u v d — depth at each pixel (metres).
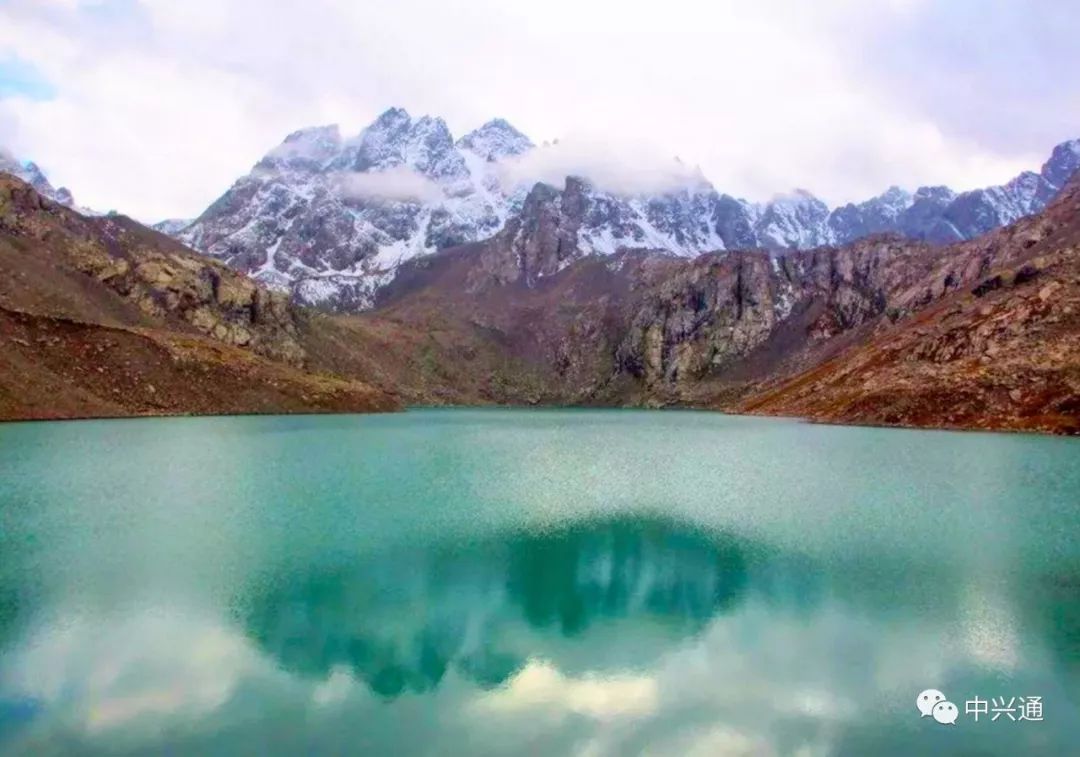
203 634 27.44
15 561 35.44
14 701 22.38
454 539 41.34
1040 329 118.69
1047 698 22.72
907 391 122.75
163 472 62.66
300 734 20.69
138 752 19.72
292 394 158.00
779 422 145.25
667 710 22.19
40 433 91.88
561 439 112.25
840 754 19.81
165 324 166.75
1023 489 55.50
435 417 179.00
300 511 48.00
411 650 26.31
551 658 25.72
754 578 34.12
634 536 42.25
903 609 30.00
